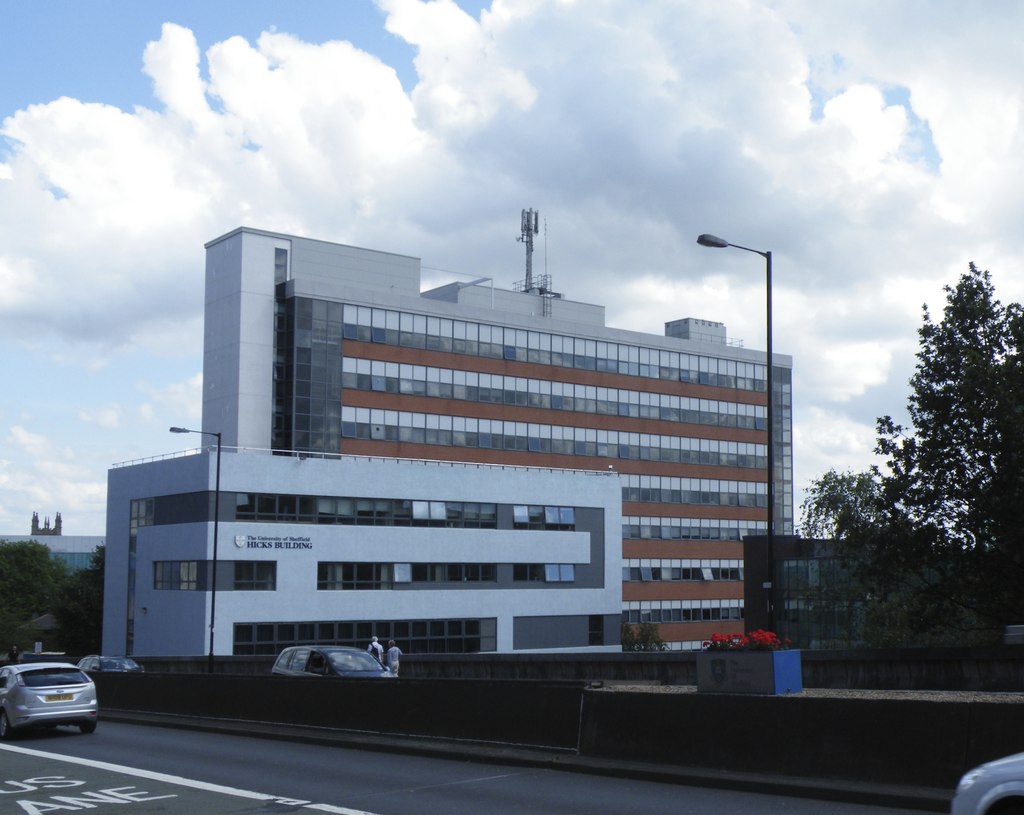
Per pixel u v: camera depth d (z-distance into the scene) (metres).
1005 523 30.86
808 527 69.19
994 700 12.12
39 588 124.38
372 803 13.01
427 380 84.25
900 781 11.95
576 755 15.55
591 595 81.25
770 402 27.98
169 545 66.88
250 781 15.28
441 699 18.23
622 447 97.00
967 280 33.38
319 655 26.70
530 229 106.94
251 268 78.88
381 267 85.38
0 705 23.03
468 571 74.62
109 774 16.52
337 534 68.44
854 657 25.98
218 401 78.94
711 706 14.05
